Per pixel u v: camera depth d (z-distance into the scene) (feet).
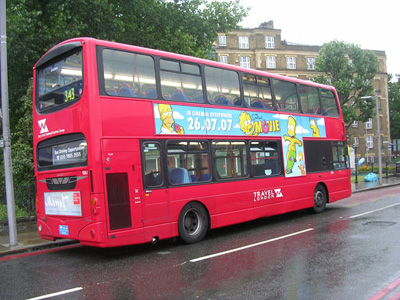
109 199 24.73
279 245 27.37
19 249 29.96
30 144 44.24
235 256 24.63
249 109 35.96
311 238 29.27
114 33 53.93
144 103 27.50
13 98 52.37
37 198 29.60
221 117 33.09
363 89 126.62
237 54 168.76
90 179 24.39
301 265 21.62
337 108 49.34
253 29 172.04
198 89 31.65
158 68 28.89
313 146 43.78
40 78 29.76
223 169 32.83
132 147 26.32
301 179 41.24
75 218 25.72
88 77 24.76
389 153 189.78
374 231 30.50
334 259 22.56
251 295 16.93
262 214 35.91
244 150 34.94
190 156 30.19
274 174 38.01
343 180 48.14
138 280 20.31
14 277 22.39
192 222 30.50
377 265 20.84
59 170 26.91
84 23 51.19
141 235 26.23
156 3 61.16
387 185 78.69
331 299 16.07
